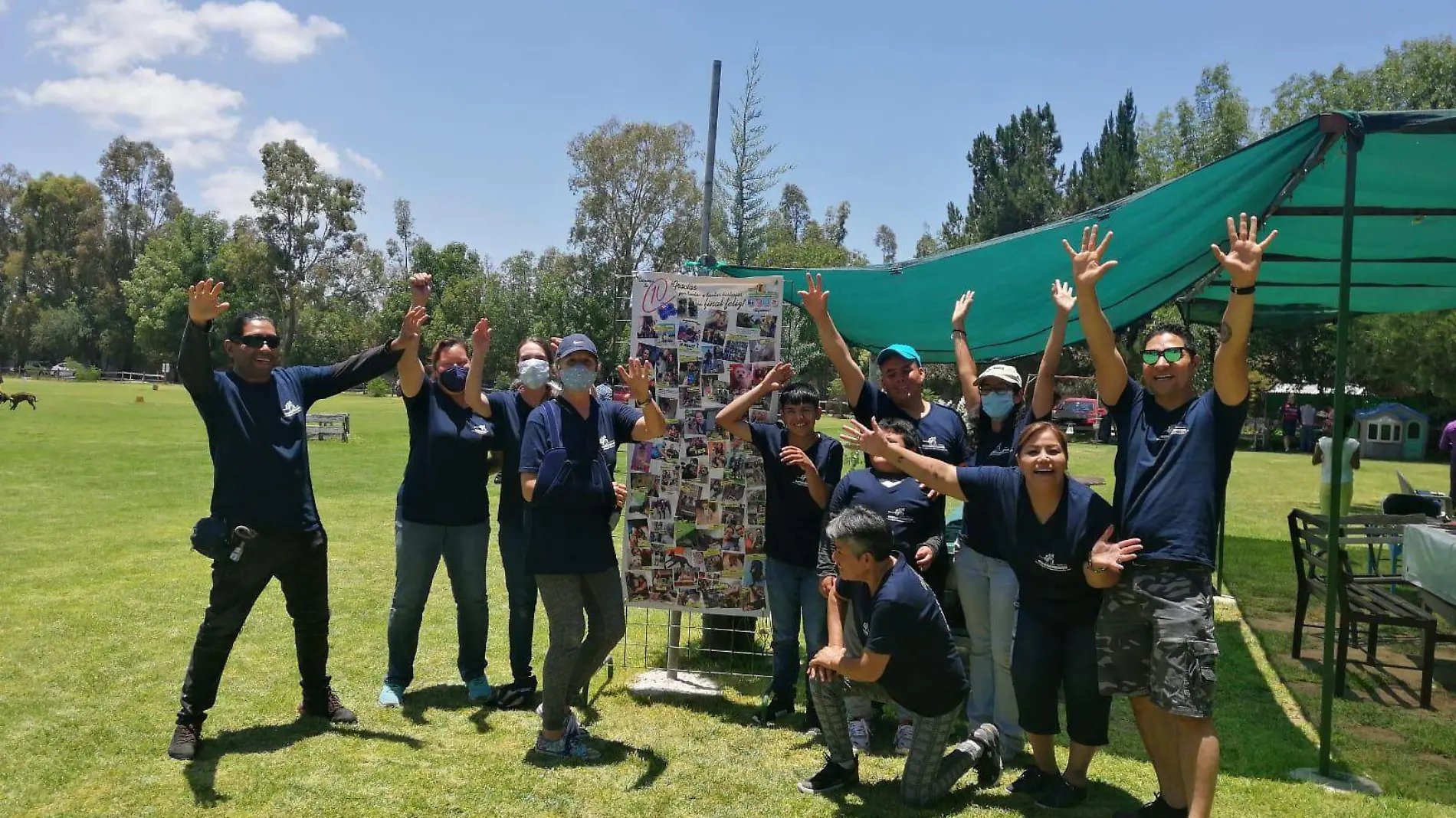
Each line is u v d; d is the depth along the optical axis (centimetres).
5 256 9212
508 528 498
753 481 532
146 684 511
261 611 675
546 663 421
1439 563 534
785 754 444
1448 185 498
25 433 2223
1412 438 2630
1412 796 404
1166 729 364
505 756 427
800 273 629
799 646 529
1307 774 426
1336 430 432
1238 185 477
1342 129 416
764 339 531
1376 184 504
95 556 855
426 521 485
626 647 626
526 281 6303
